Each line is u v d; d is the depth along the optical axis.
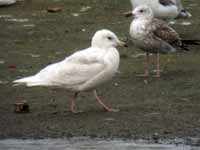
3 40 22.48
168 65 20.03
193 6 26.16
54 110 16.28
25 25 23.97
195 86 17.83
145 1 22.59
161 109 16.08
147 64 19.33
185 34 23.12
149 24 19.08
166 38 19.19
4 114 16.08
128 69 19.62
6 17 24.80
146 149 13.69
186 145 13.94
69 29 23.59
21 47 21.84
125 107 16.31
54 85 15.71
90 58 15.73
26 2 26.55
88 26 23.91
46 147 14.00
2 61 20.42
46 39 22.64
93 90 16.08
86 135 14.61
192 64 20.09
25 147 14.05
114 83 18.25
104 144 14.07
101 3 26.30
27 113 16.11
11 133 14.89
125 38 22.39
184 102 16.56
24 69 19.70
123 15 25.05
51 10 25.44
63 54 21.11
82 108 16.34
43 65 20.05
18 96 17.39
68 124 15.23
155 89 17.69
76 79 15.70
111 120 15.36
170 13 23.00
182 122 15.16
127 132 14.67
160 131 14.68
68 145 14.09
